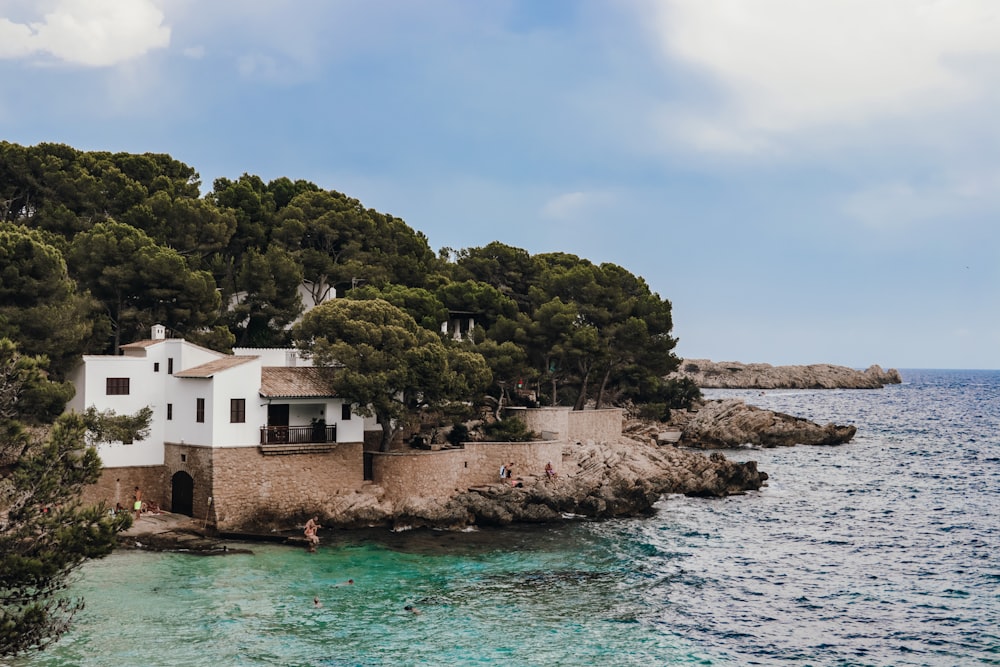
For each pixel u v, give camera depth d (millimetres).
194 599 49594
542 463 80000
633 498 78250
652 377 129625
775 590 55312
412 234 122688
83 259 79250
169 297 80250
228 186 115375
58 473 32031
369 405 70562
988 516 80625
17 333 61000
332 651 42531
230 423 63562
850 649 45125
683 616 49594
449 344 83188
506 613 48875
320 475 67750
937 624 49125
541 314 105438
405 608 49062
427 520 68375
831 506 84500
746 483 92250
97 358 64688
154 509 66188
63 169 95750
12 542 30703
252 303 94562
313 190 124938
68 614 46000
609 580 56062
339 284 108375
